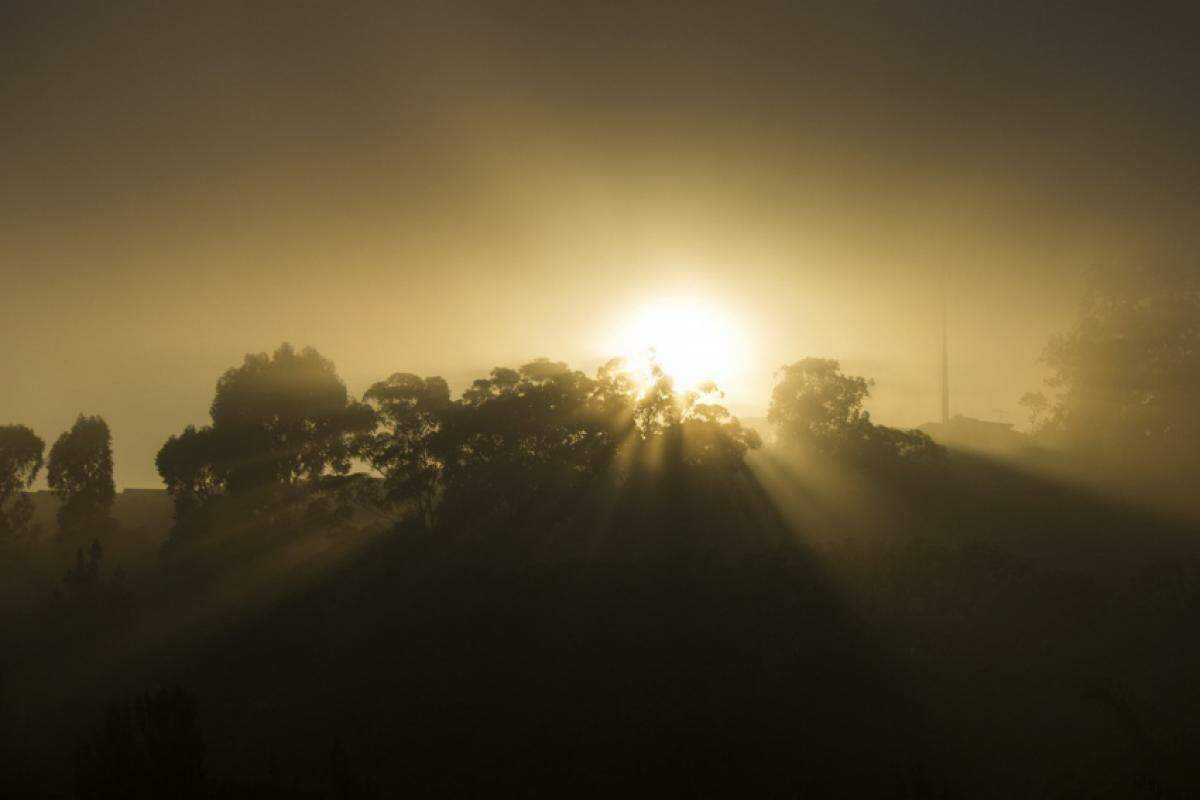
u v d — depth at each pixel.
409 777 36.19
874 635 41.41
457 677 44.38
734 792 31.38
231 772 38.75
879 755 32.97
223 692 48.66
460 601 51.34
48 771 38.22
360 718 42.47
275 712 45.44
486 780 35.16
